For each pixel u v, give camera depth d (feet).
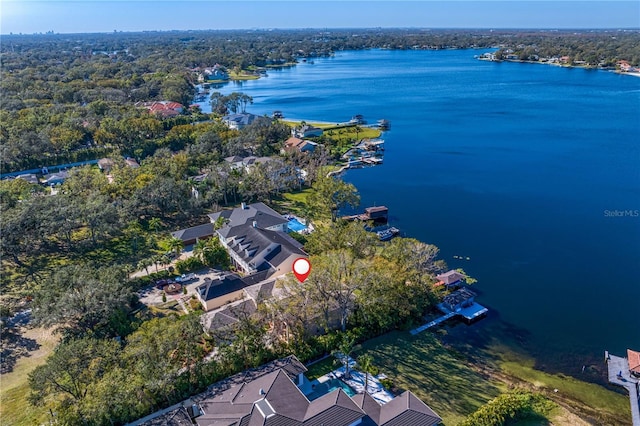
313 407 143.13
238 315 190.70
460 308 224.74
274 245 260.21
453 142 546.26
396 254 229.66
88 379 156.76
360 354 192.54
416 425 141.90
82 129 519.60
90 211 289.74
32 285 245.45
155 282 252.42
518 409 156.76
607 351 196.34
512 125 620.49
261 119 580.71
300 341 188.75
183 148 524.52
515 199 369.09
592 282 249.14
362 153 507.71
